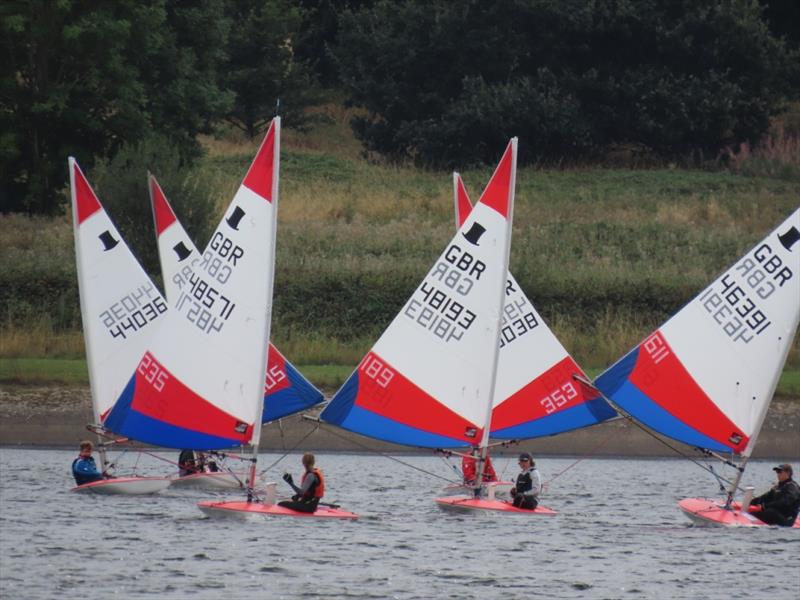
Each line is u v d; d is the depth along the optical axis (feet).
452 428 360.69
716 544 334.85
